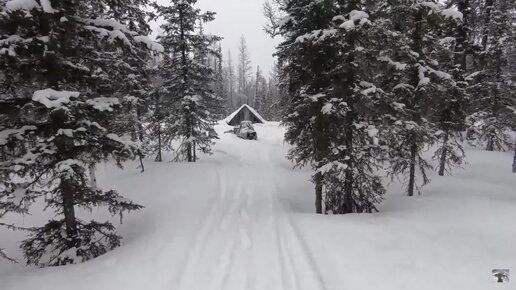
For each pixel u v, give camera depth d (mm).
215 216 11969
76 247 8766
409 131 13922
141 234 10805
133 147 8930
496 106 24172
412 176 15523
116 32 8219
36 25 7609
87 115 8469
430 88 14164
